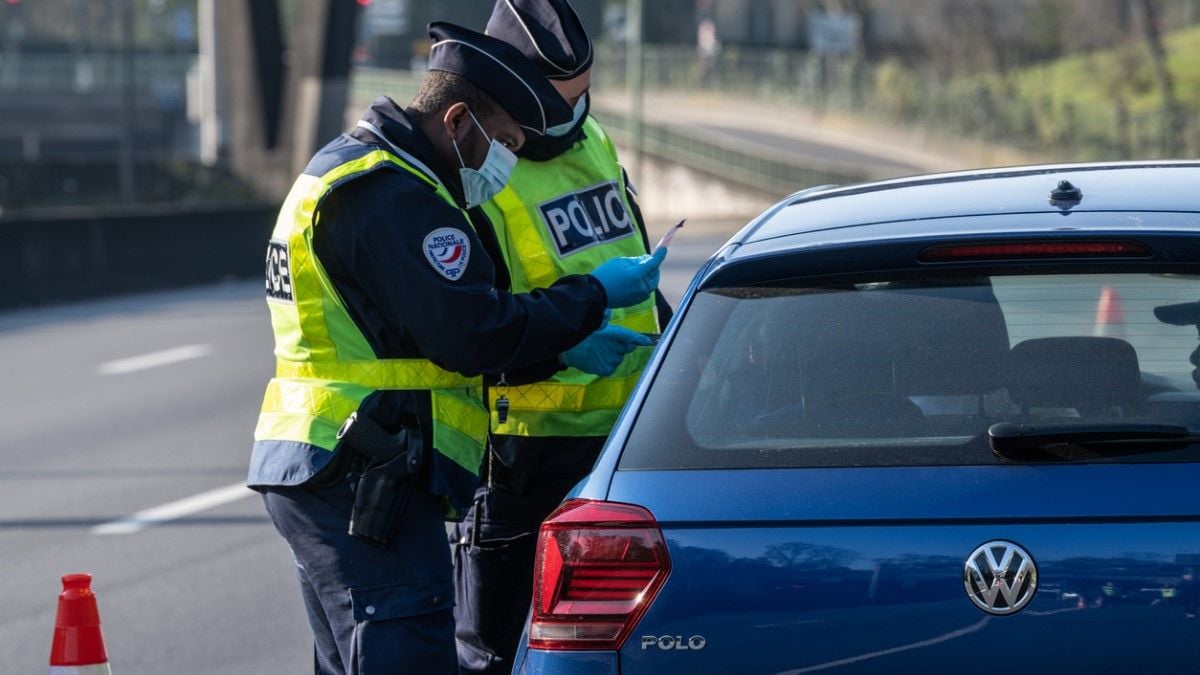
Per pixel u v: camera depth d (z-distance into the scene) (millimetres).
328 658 14844
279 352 14414
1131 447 10672
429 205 13641
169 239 90000
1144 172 13953
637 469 11492
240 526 32531
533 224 16250
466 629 17609
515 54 14195
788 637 10852
